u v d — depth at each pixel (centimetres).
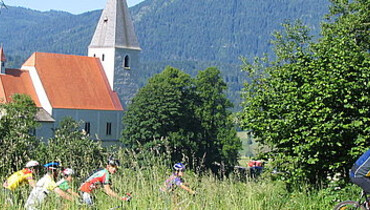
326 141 1628
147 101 8538
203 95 8900
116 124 10725
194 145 8412
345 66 1717
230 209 1173
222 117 8831
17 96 7075
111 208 1122
